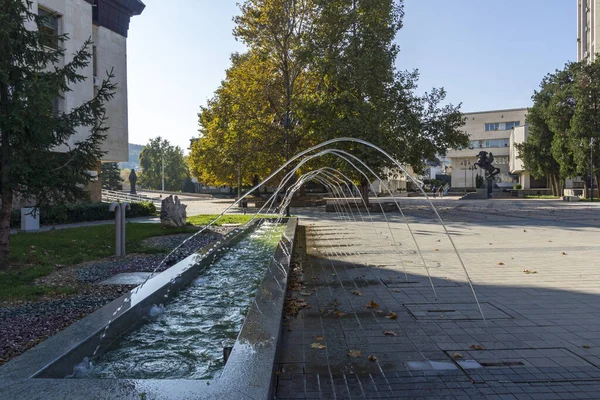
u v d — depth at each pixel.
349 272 8.13
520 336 4.46
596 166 43.59
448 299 6.04
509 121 77.00
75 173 9.76
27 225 16.19
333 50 26.31
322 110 26.33
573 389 3.26
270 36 26.83
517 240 13.25
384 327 4.80
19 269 8.67
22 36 8.92
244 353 3.16
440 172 106.31
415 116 28.12
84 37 25.92
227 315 5.39
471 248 11.51
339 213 29.22
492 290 6.59
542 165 53.66
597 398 3.11
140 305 4.99
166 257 9.80
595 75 42.69
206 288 6.93
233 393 2.49
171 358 3.94
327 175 28.16
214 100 36.12
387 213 28.45
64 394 2.50
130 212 27.09
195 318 5.25
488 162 56.47
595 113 43.00
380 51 26.09
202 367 3.73
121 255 10.75
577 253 10.41
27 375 2.80
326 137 25.64
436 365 3.73
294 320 5.09
